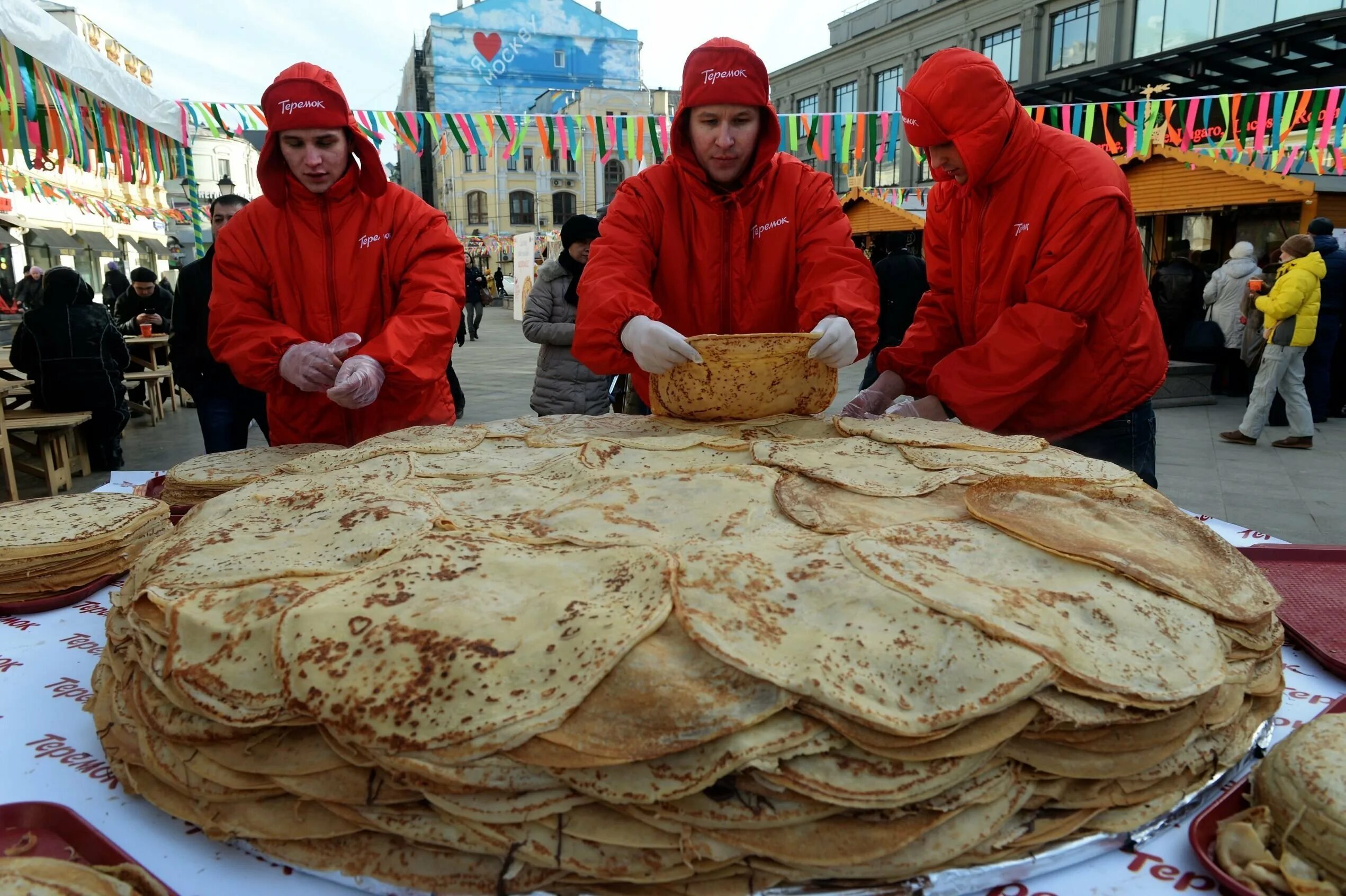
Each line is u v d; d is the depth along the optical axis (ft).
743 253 6.88
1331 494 15.78
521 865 2.99
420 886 3.00
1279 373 19.43
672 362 5.77
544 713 2.86
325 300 7.32
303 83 6.70
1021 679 2.97
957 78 5.96
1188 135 19.72
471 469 5.23
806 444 5.59
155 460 19.63
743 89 6.12
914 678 3.02
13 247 49.16
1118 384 6.43
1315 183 26.03
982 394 6.19
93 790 3.65
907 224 36.83
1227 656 3.53
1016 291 6.46
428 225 7.52
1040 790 3.19
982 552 3.83
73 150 13.94
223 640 3.30
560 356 14.51
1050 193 6.08
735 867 2.99
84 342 17.63
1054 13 52.21
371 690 2.97
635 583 3.47
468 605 3.32
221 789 3.23
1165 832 3.37
